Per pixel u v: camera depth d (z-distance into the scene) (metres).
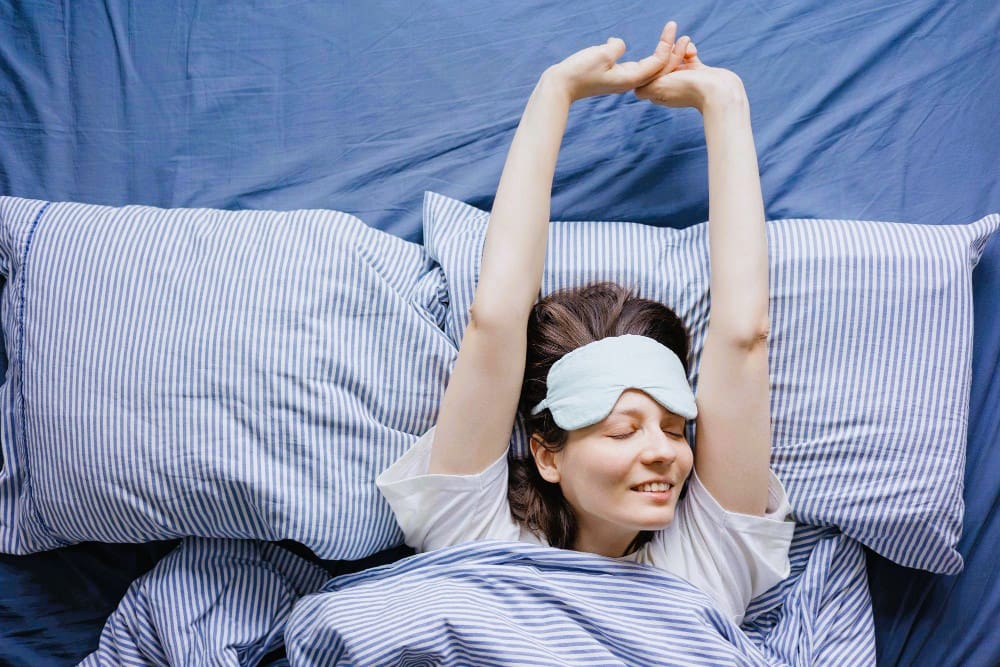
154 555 1.07
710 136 0.96
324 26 1.15
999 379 1.07
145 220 1.02
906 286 0.99
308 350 0.96
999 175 1.09
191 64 1.15
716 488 0.92
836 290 0.99
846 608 1.01
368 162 1.13
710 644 0.84
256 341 0.96
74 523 0.98
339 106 1.14
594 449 0.86
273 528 0.96
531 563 0.92
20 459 1.03
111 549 1.07
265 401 0.95
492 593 0.89
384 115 1.14
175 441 0.94
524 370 0.94
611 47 0.98
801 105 1.11
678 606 0.87
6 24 1.15
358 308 0.99
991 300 1.08
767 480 0.92
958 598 1.04
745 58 1.12
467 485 0.93
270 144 1.14
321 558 1.01
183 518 0.96
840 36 1.11
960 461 0.99
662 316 0.94
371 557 1.07
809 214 1.10
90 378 0.95
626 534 0.93
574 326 0.92
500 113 1.13
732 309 0.89
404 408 1.00
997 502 1.05
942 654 1.04
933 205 1.10
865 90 1.11
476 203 1.12
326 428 0.96
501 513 0.96
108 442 0.94
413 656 0.86
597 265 1.02
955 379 0.99
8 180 1.14
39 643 1.05
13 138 1.14
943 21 1.11
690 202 1.10
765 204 1.10
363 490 0.97
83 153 1.14
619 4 1.13
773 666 0.93
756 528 0.93
